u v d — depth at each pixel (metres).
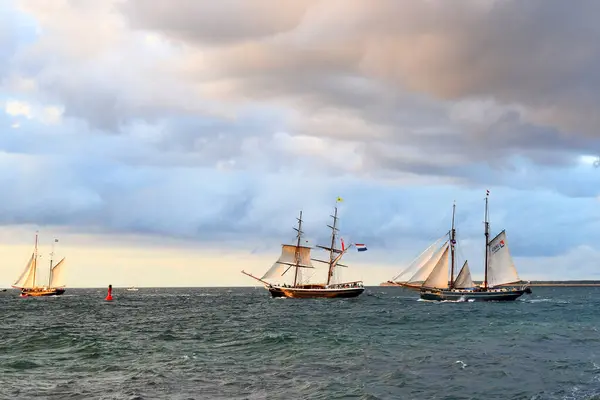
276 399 32.91
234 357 47.78
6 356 48.66
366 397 33.25
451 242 147.00
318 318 95.62
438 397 33.47
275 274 174.50
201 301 186.50
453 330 70.19
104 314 115.81
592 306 130.38
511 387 35.75
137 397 33.28
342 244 172.62
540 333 65.56
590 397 32.81
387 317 95.94
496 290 144.50
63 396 33.47
